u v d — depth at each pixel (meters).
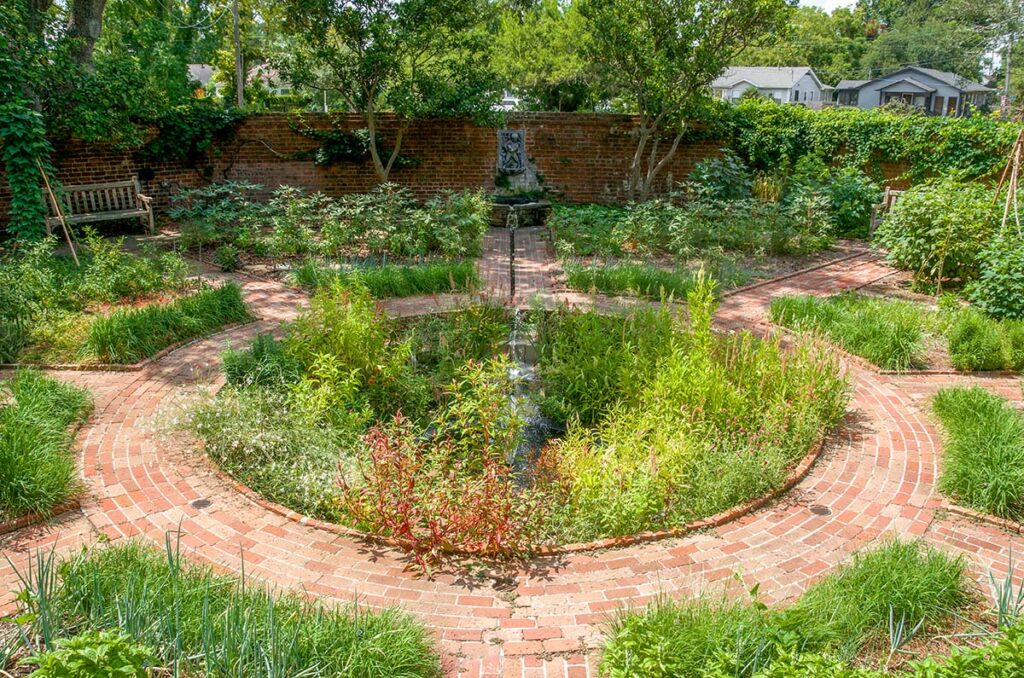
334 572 3.81
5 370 6.27
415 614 3.48
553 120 14.63
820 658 2.66
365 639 3.04
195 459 4.94
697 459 4.76
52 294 7.57
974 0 47.75
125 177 12.57
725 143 14.83
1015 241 7.97
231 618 2.96
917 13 62.44
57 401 5.32
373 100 13.48
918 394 6.18
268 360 5.78
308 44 12.65
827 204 11.80
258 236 10.80
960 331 6.87
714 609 3.23
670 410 5.21
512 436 4.84
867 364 6.72
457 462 4.64
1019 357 6.62
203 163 13.48
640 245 10.95
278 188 13.86
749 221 11.39
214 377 6.22
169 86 12.82
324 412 5.23
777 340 6.04
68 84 11.22
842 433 5.49
